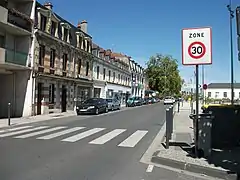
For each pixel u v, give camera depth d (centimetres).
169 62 8331
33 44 2481
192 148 922
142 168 723
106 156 859
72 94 3353
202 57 764
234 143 992
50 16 2731
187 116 2509
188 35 776
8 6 2405
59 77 2933
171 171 697
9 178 612
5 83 2491
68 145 1029
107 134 1331
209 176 657
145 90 8706
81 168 711
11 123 1830
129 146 1035
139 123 1895
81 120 2103
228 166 691
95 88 4191
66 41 3162
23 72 2459
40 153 880
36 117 2330
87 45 3828
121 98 5744
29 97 2448
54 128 1555
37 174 648
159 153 849
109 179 621
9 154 861
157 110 3591
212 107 1026
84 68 3716
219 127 999
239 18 842
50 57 2831
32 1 2503
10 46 2411
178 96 8875
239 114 1005
